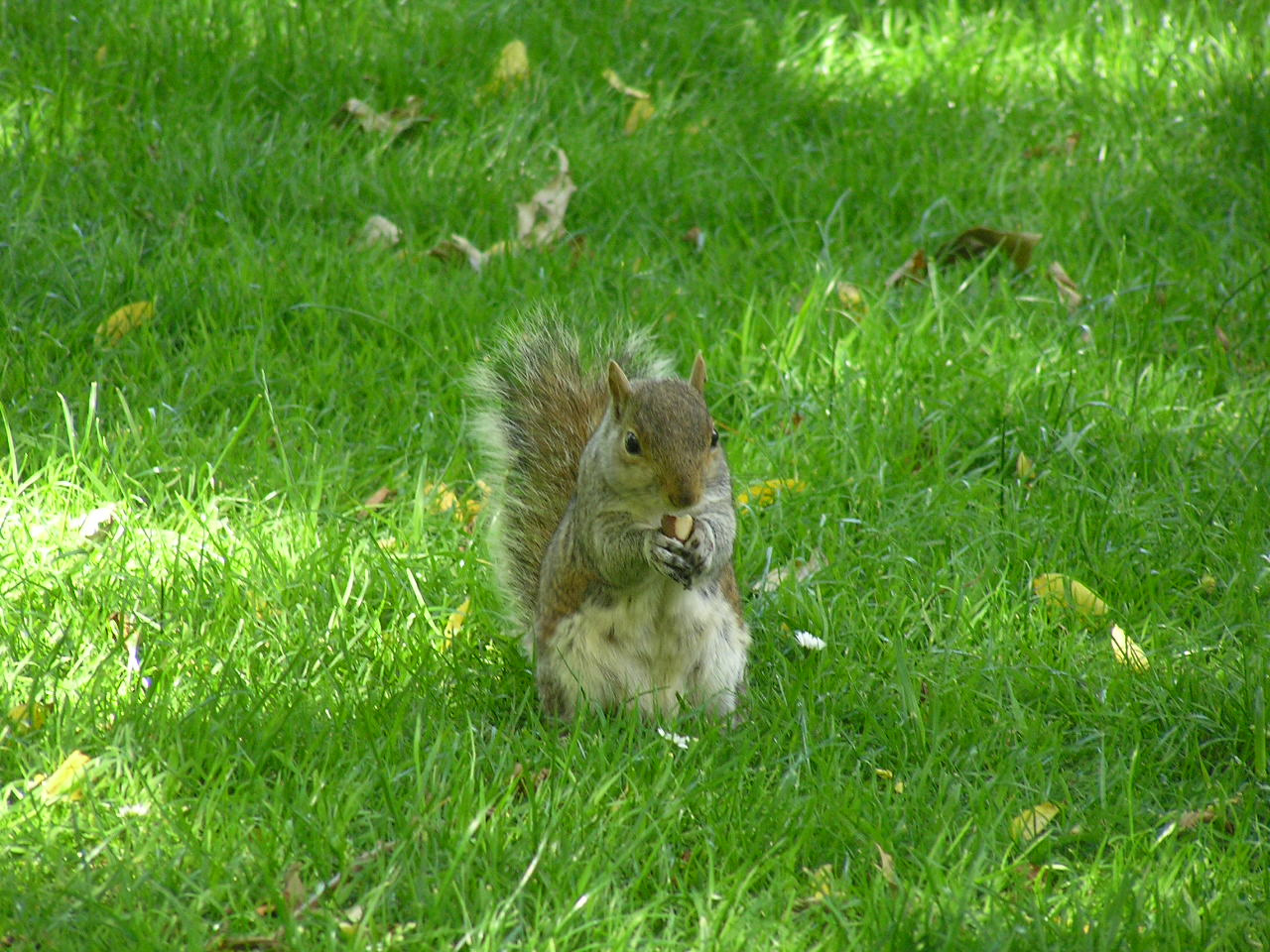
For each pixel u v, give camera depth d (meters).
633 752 6.73
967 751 6.90
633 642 7.12
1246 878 5.98
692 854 6.03
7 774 6.25
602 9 14.30
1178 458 9.29
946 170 12.13
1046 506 8.80
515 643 7.71
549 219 11.44
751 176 12.18
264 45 12.98
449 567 8.20
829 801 6.32
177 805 6.04
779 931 5.57
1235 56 13.65
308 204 11.27
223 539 8.18
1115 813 6.43
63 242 10.37
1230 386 9.98
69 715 6.53
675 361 9.92
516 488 8.19
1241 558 8.26
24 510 8.20
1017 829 6.27
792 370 9.89
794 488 8.88
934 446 9.40
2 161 11.16
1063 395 9.62
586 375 8.52
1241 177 12.34
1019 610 7.93
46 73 12.18
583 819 6.09
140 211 10.95
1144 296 10.75
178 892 5.62
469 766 6.36
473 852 5.83
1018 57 13.95
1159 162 12.53
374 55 13.16
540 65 13.18
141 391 9.30
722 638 7.21
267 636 7.42
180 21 13.14
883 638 7.71
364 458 9.07
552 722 7.14
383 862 5.82
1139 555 8.44
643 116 12.90
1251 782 6.73
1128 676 7.36
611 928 5.55
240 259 10.37
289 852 5.82
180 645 7.17
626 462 6.69
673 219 11.74
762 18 14.37
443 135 12.38
